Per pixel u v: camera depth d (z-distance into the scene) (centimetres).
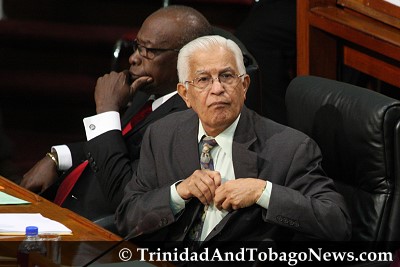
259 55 1535
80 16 2061
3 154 1470
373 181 973
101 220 1100
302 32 1373
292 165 959
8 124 1928
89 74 1966
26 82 1934
